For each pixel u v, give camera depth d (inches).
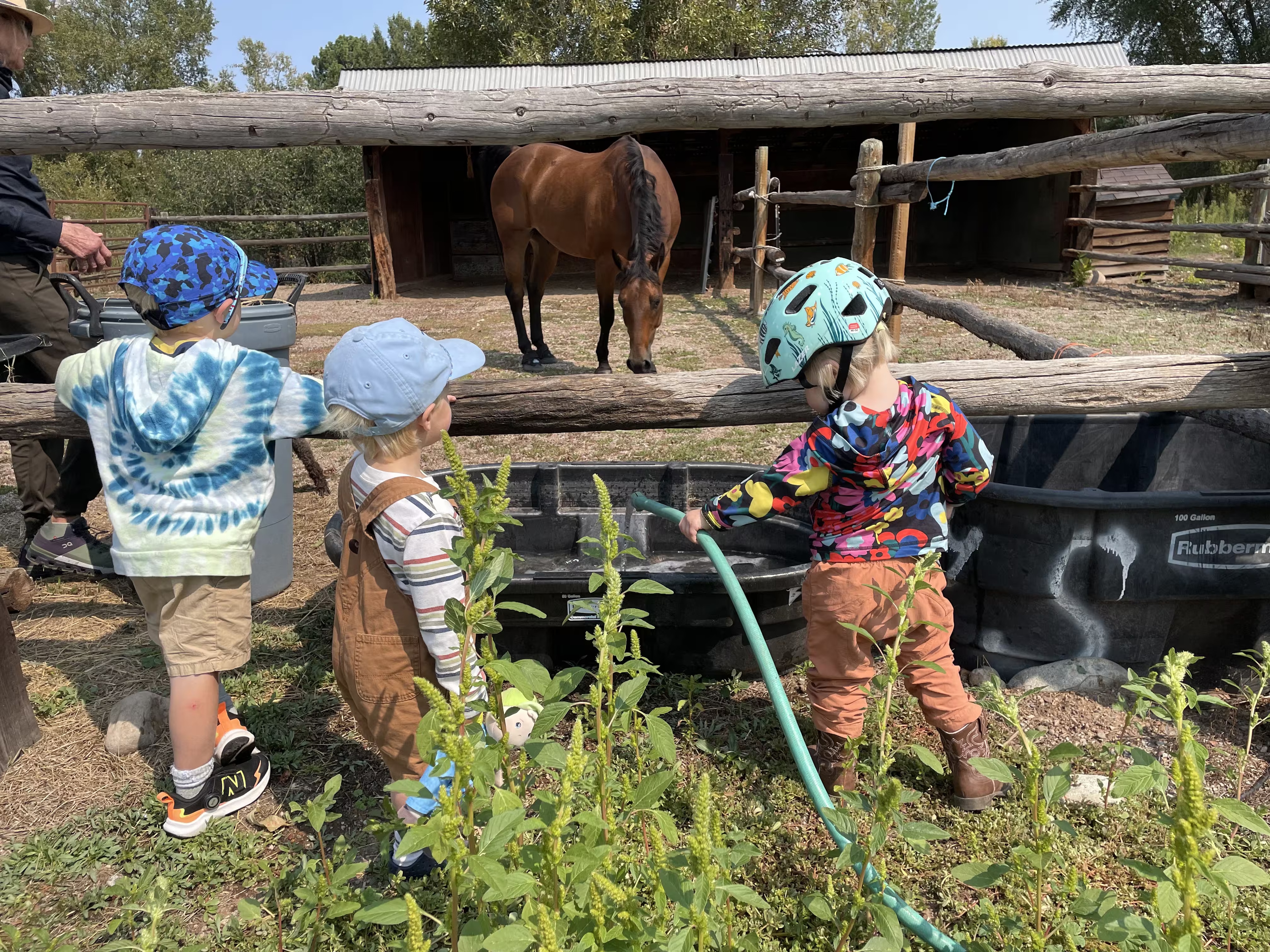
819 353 82.1
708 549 82.4
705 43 1075.9
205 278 84.6
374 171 561.9
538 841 62.5
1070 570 109.0
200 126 107.1
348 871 54.6
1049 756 54.1
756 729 105.8
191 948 52.7
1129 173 541.0
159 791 98.7
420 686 47.9
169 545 85.0
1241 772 77.1
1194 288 488.7
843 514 86.8
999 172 154.7
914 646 89.1
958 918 77.2
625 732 65.1
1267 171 421.7
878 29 1398.9
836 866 57.0
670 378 111.7
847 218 741.3
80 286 125.8
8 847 91.1
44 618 143.3
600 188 293.1
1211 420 124.1
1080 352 129.3
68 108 106.2
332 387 73.0
